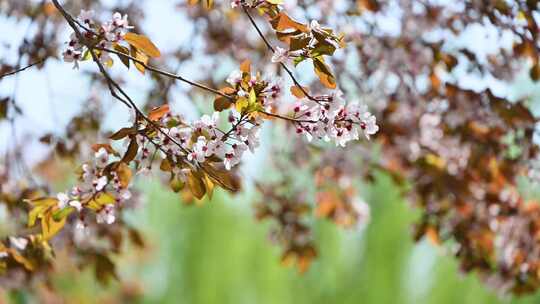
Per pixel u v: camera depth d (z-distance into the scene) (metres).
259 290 13.73
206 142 3.44
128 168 3.75
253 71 6.38
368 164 6.68
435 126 6.09
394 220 13.36
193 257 13.72
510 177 5.84
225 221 13.85
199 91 6.58
